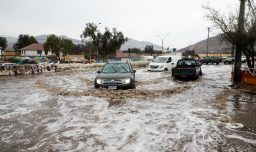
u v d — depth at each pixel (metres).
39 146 5.42
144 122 7.23
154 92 12.43
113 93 11.70
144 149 5.25
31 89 14.04
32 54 80.44
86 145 5.48
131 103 9.87
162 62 29.36
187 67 20.64
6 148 5.30
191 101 10.51
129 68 13.74
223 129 6.61
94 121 7.34
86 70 35.12
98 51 60.28
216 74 25.84
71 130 6.50
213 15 16.47
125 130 6.50
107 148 5.31
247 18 15.41
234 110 8.85
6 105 9.60
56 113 8.30
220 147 5.36
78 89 13.69
